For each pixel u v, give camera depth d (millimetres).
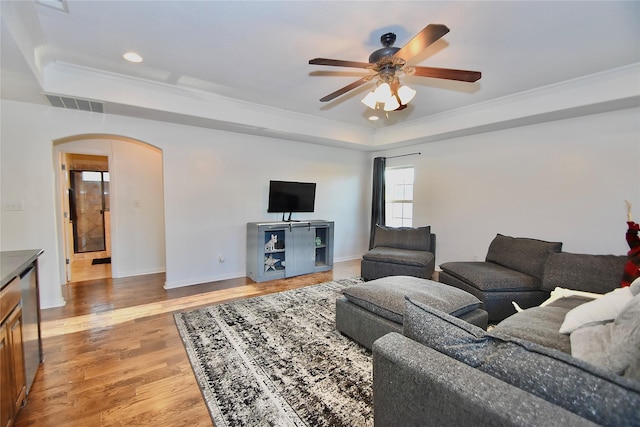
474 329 1120
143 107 3328
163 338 2631
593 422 745
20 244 3184
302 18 2096
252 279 4508
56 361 2254
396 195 5977
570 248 3574
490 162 4320
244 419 1667
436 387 960
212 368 2148
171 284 4102
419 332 1225
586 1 1882
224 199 4496
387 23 2143
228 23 2164
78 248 6395
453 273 3393
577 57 2633
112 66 2900
